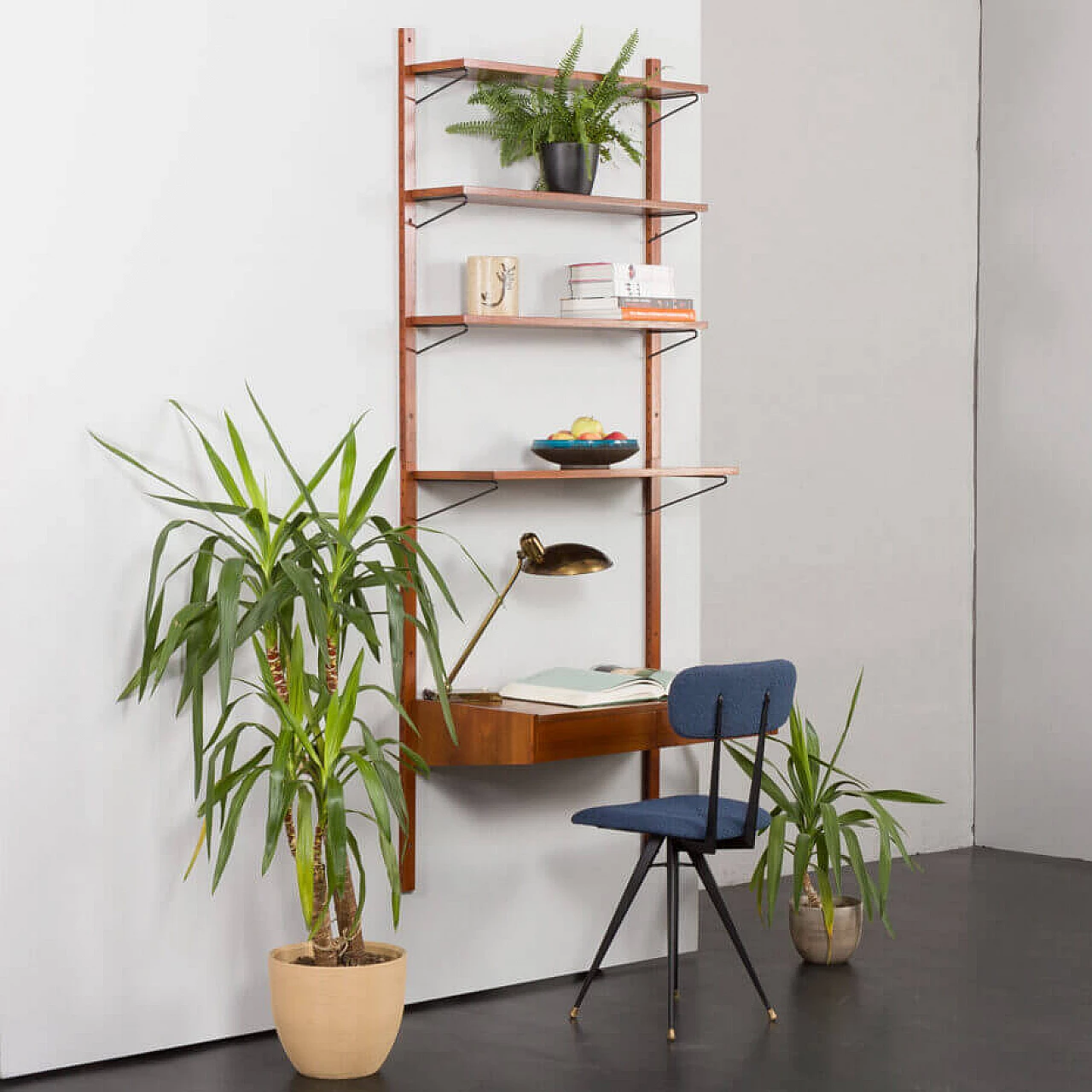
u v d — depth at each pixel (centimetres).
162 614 389
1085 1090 364
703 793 570
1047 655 634
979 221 655
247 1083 369
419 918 433
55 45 371
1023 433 641
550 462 446
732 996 440
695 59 486
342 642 397
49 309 372
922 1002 432
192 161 392
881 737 632
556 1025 414
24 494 369
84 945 380
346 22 415
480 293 429
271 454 405
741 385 586
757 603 593
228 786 362
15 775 370
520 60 448
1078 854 625
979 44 654
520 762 402
